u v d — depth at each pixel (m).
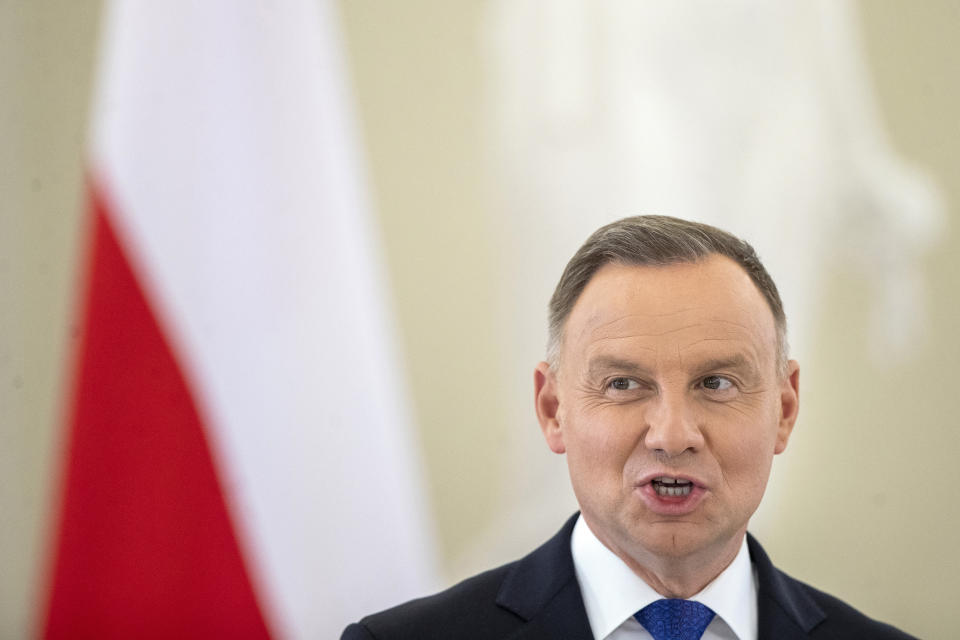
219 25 5.70
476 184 6.05
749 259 3.26
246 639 5.40
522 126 6.07
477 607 3.32
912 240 5.97
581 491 3.12
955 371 5.91
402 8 6.09
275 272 5.59
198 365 5.45
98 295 5.45
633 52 6.09
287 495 5.49
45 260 6.02
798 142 6.02
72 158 6.07
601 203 6.01
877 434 5.90
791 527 5.87
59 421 5.96
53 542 5.43
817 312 5.95
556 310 3.31
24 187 6.05
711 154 6.03
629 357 3.02
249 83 5.70
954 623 5.83
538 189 6.03
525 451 5.93
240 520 5.43
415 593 5.66
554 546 3.42
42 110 6.10
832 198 6.00
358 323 5.70
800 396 5.92
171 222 5.51
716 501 3.00
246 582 5.42
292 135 5.73
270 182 5.66
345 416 5.61
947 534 5.86
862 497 5.88
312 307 5.62
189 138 5.59
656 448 2.96
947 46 6.09
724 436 3.02
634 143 6.04
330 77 5.96
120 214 5.48
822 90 6.06
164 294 5.45
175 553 5.41
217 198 5.59
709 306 3.05
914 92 6.07
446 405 5.92
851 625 3.40
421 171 6.03
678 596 3.19
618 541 3.13
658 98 6.06
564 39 6.09
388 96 6.04
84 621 5.35
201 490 5.43
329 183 5.77
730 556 3.23
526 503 5.89
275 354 5.54
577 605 3.23
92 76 6.12
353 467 5.59
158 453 5.41
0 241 6.01
